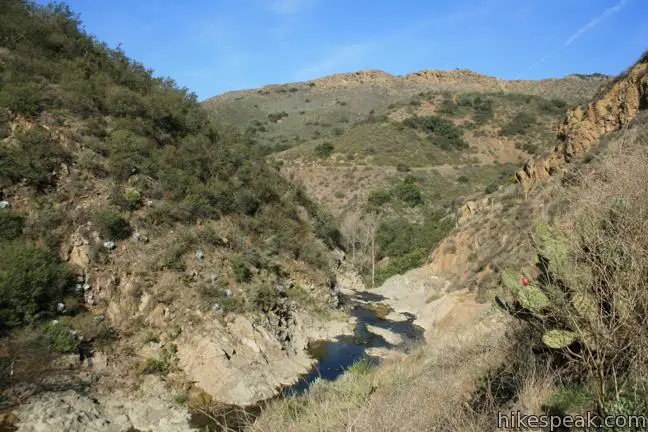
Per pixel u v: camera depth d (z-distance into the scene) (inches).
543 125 2886.3
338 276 1263.5
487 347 239.8
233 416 470.3
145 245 668.7
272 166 1279.5
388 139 2684.5
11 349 448.5
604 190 135.0
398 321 917.2
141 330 577.9
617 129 797.2
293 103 4471.0
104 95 866.8
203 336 577.3
